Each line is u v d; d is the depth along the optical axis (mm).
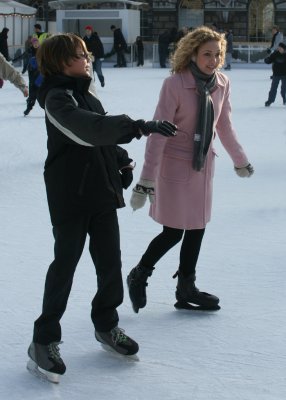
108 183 4086
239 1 45375
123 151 4312
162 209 4922
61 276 4121
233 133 5078
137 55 39656
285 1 45000
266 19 45594
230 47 35531
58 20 39562
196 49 4715
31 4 44344
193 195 4887
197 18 46219
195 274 5531
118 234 4238
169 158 4855
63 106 3854
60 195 4039
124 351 4316
